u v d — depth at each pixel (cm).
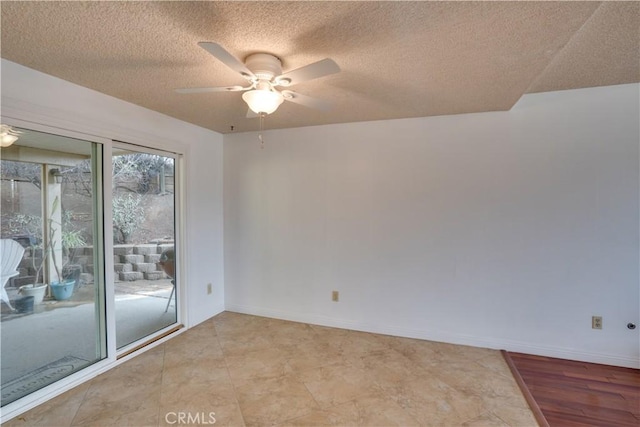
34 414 198
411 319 315
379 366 259
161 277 316
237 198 380
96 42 166
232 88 179
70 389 225
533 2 132
